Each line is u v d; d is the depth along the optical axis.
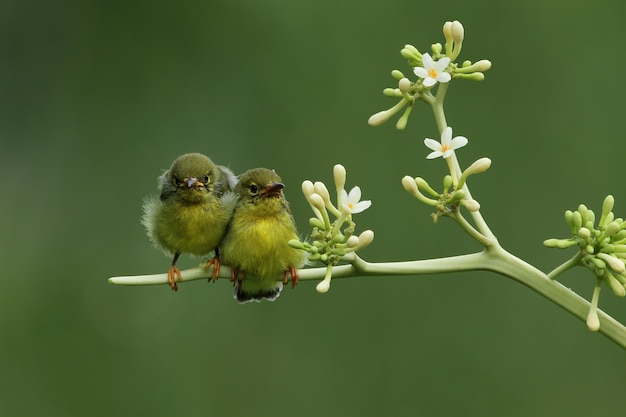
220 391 12.82
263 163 13.92
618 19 13.95
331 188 13.63
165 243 7.88
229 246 7.28
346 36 14.21
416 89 5.94
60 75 14.21
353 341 12.59
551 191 13.38
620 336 5.29
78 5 14.30
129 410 12.95
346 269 5.56
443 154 5.52
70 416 13.05
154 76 14.26
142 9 14.34
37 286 13.49
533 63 13.94
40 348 13.27
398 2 14.20
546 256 12.94
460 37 5.88
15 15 14.21
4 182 13.90
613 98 13.73
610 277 5.20
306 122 13.98
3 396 13.05
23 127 14.09
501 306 12.42
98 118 14.16
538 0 14.04
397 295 12.62
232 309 13.12
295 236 7.35
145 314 13.38
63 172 13.97
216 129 14.08
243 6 14.30
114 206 13.92
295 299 12.81
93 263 13.67
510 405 12.16
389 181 13.45
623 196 13.29
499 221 13.22
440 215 5.53
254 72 14.23
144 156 14.05
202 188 7.61
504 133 13.66
